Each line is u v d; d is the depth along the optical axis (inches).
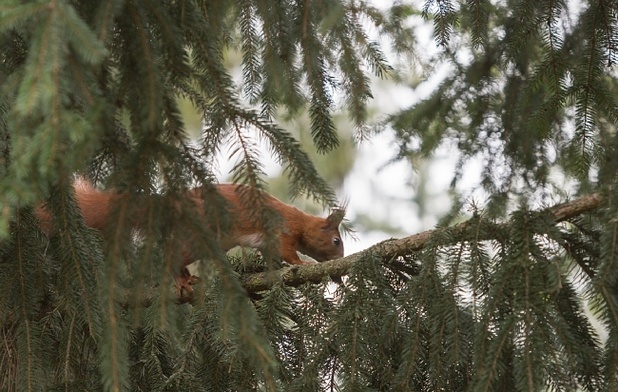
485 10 339.0
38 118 184.7
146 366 271.9
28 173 181.8
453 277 250.7
